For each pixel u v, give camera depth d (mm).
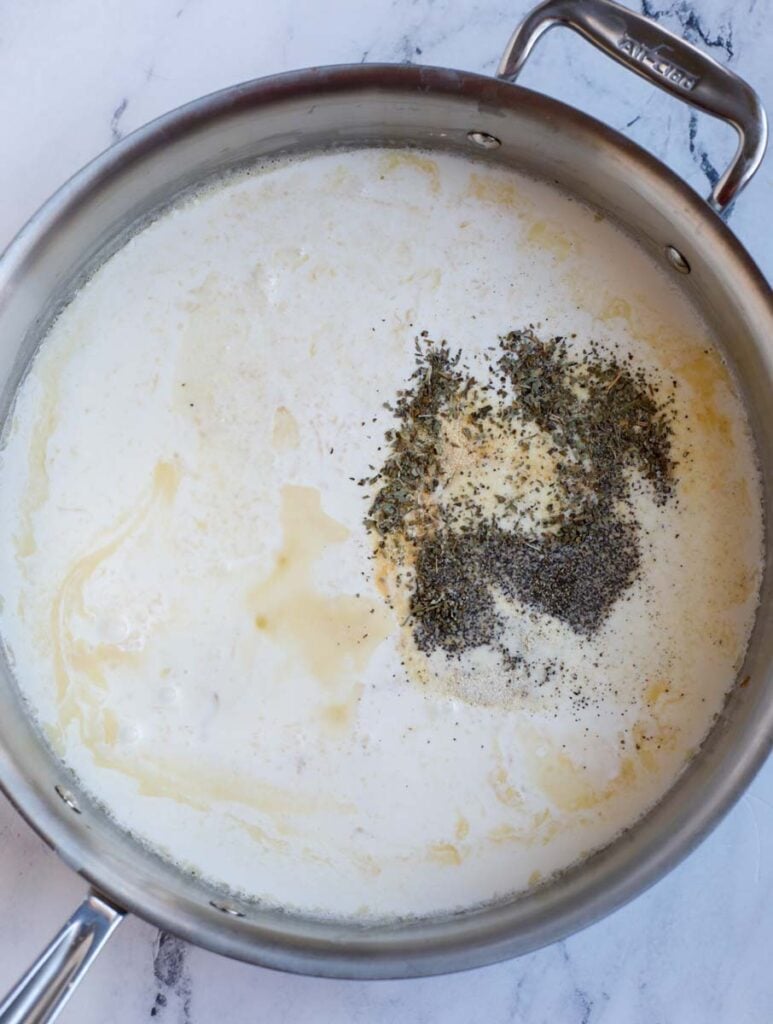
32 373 388
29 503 387
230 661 388
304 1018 405
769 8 424
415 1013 407
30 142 414
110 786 384
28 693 385
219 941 341
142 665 386
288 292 395
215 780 386
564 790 390
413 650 390
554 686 392
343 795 388
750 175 352
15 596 386
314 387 393
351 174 399
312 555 390
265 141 385
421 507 393
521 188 402
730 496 399
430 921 383
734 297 365
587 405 397
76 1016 402
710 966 412
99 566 387
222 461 391
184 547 389
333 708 388
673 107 420
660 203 364
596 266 401
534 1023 408
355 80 355
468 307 398
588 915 351
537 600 393
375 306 396
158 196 388
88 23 418
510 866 387
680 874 415
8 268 347
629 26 347
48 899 399
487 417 396
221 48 419
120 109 416
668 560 397
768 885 415
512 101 357
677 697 394
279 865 385
